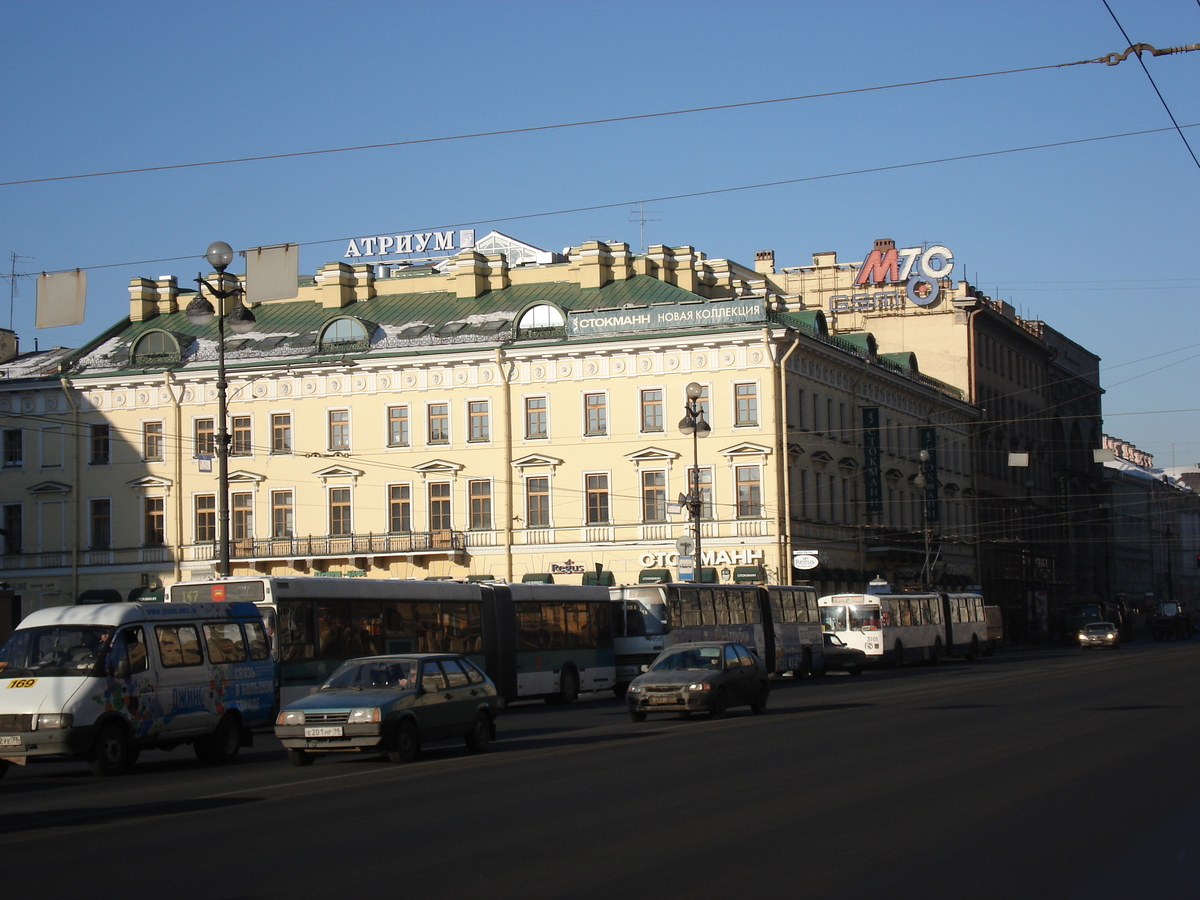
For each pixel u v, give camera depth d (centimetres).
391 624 3322
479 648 3638
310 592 3102
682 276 6794
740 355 5978
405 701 2083
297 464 6519
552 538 6181
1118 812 1368
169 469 6606
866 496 6888
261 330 6850
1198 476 16788
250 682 2341
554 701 3997
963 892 1004
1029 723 2425
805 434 6222
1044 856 1138
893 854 1151
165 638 2172
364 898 1009
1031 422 10288
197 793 1712
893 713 2775
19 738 1969
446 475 6334
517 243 7712
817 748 2056
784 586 5097
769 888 1023
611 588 4350
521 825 1346
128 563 6594
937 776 1662
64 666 2036
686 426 4744
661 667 3005
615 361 6162
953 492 8306
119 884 1078
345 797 1608
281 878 1092
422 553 6250
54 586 6688
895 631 5712
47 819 1492
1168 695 3138
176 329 6975
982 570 8738
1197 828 1272
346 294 6931
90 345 6938
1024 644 9162
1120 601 10662
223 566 3142
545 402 6247
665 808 1441
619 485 6116
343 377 6500
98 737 2017
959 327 8769
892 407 7406
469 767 1939
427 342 6431
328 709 2050
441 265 7706
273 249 2981
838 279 9094
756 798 1502
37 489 6756
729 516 5975
